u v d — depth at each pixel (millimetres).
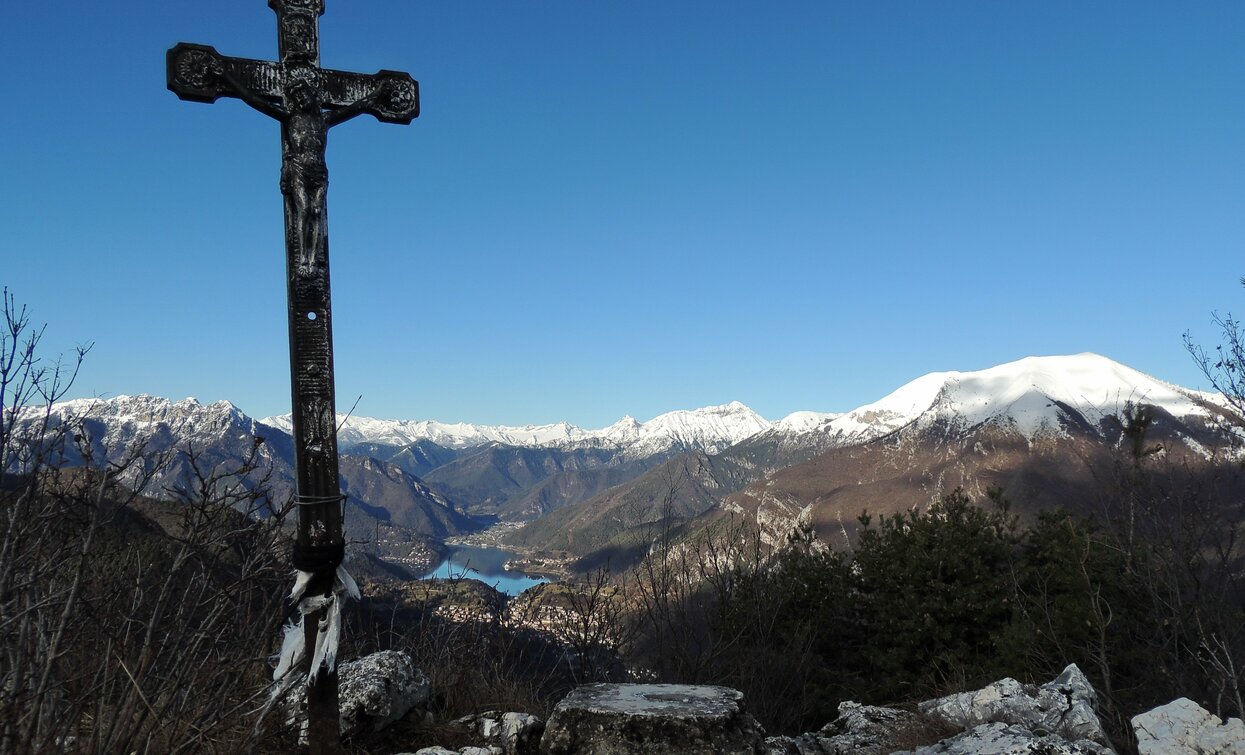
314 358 5234
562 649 8359
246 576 4203
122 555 4031
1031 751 5605
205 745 4480
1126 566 11500
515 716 6223
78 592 3768
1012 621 13469
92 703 3838
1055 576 13727
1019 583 14328
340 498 5141
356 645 6953
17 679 3465
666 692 5879
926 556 15297
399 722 6230
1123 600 12227
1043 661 12312
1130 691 10555
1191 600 9992
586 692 5871
